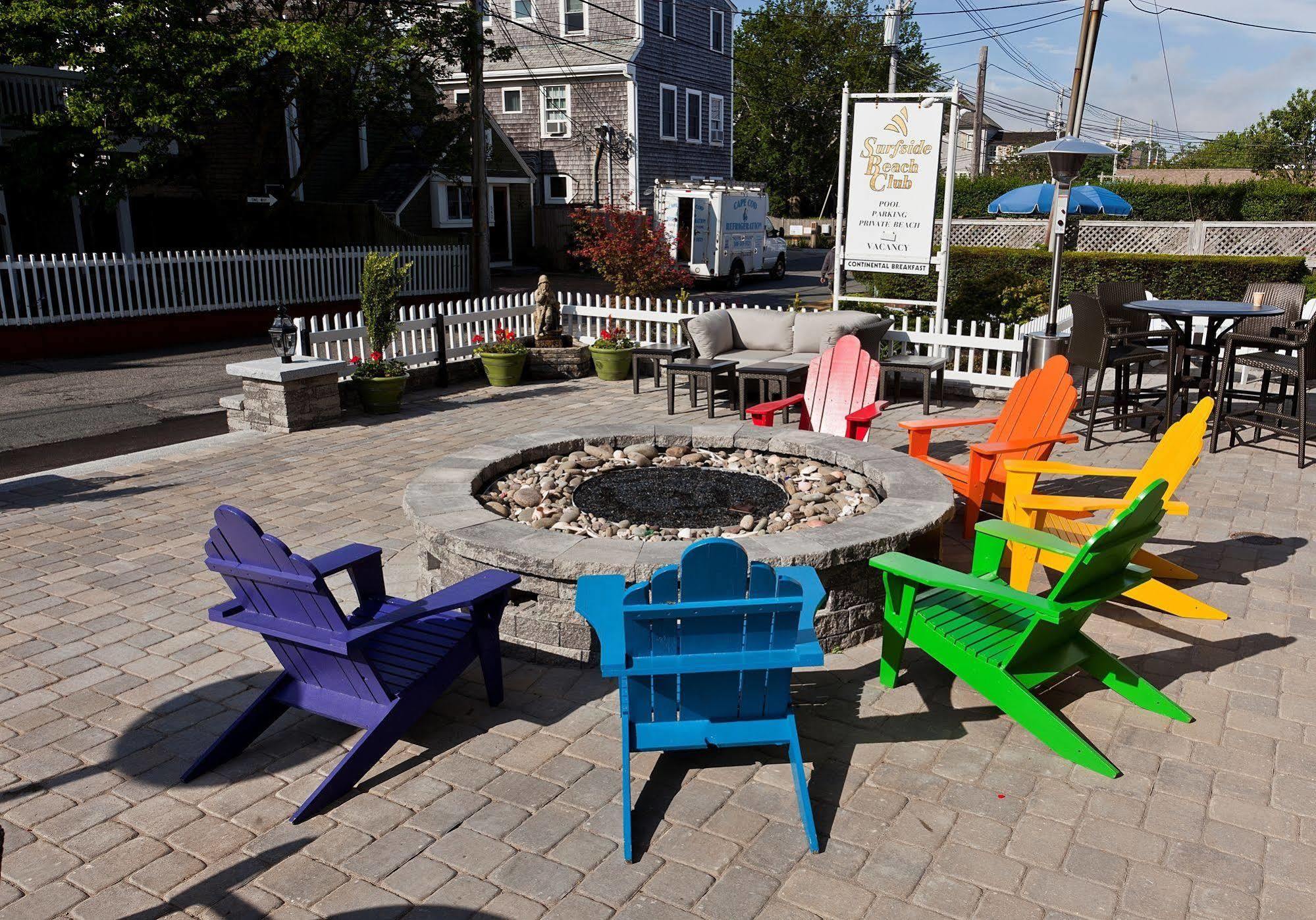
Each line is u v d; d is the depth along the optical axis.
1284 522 6.80
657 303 13.51
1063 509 5.24
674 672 3.40
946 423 6.84
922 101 12.16
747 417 10.40
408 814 3.53
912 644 4.95
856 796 3.61
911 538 4.91
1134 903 3.02
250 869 3.22
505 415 10.61
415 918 2.97
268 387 9.66
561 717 4.23
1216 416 8.84
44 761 3.88
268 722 3.98
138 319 16.27
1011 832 3.39
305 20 18.73
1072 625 4.01
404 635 4.14
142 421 10.71
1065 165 10.30
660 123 31.05
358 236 22.94
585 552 4.60
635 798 3.61
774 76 51.06
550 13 30.39
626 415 10.62
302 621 3.67
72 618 5.27
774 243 30.75
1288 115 52.69
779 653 3.49
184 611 5.37
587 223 23.94
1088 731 4.07
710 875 3.17
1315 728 4.08
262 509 7.20
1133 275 19.38
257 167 20.25
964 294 13.82
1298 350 8.08
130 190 21.50
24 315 15.26
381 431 9.80
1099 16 16.05
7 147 16.97
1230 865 3.20
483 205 19.47
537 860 3.25
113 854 3.31
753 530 5.44
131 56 16.02
